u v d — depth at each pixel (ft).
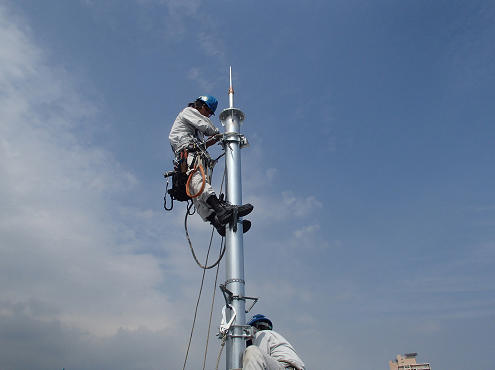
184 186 18.10
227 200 16.92
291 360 15.52
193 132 19.17
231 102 19.19
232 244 15.71
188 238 19.44
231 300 14.55
